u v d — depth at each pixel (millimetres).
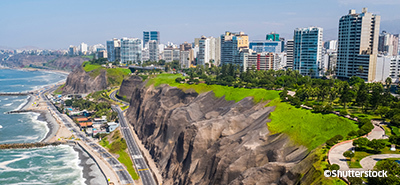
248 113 161250
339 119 123500
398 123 117375
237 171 117500
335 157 94000
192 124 159625
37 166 178875
